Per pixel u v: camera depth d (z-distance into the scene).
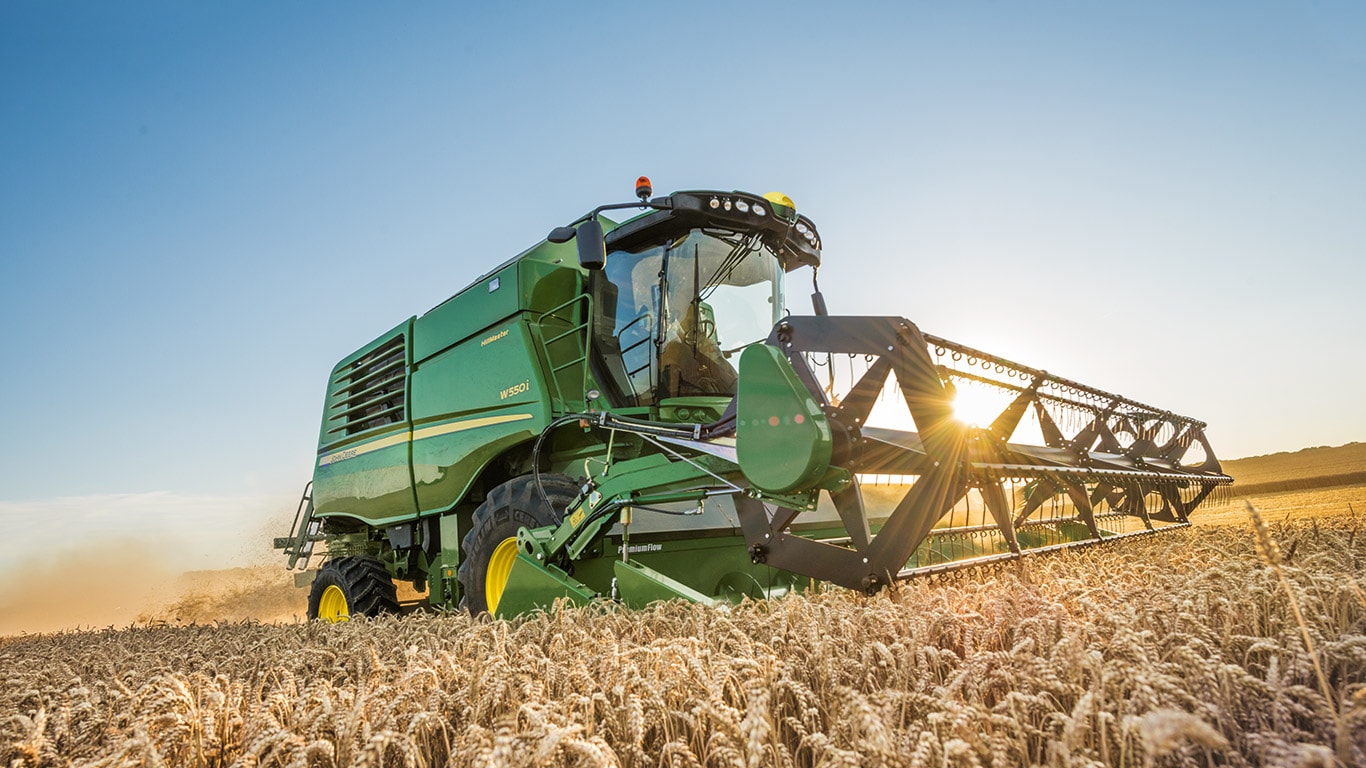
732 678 2.23
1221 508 7.42
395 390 8.16
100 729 2.49
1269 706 2.02
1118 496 6.75
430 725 2.09
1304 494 15.60
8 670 4.58
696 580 5.54
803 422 3.73
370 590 7.71
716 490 4.54
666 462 4.65
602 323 6.63
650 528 5.18
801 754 2.24
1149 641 2.40
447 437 7.14
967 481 3.72
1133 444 6.45
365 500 8.31
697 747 2.08
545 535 5.29
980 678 2.05
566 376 6.46
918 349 3.75
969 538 5.82
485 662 2.62
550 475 5.89
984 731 1.82
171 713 2.27
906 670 2.29
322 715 2.16
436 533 7.65
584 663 2.50
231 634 6.20
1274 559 1.76
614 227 6.78
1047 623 2.58
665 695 2.21
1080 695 2.03
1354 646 2.07
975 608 3.29
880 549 3.73
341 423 9.30
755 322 6.67
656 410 6.07
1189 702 2.03
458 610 5.72
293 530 11.04
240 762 1.78
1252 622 2.64
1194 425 7.29
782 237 6.50
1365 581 2.85
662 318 6.21
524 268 6.62
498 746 1.53
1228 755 1.72
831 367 4.77
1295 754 1.43
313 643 4.44
